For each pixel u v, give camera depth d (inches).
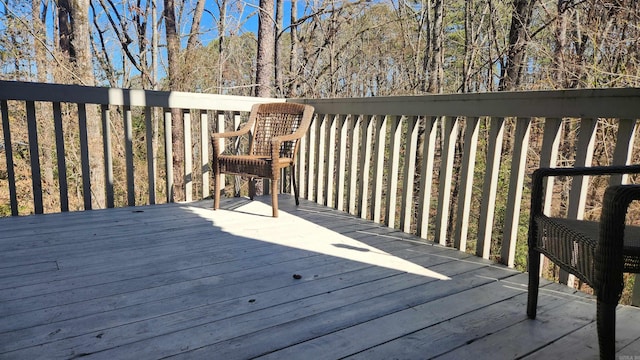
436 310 61.0
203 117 130.7
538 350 50.7
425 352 49.8
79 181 354.0
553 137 72.4
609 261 39.6
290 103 130.4
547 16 229.1
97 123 335.3
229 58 453.7
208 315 57.6
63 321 54.8
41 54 307.3
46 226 99.4
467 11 305.7
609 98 61.9
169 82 406.0
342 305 61.9
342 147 125.0
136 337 51.4
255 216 115.6
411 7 354.9
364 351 49.8
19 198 343.6
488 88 291.1
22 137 332.5
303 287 68.1
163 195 436.5
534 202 57.2
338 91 401.4
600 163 202.8
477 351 50.3
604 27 199.2
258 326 55.0
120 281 68.3
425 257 85.3
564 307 62.8
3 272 70.8
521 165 78.5
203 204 128.9
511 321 58.1
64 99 106.0
